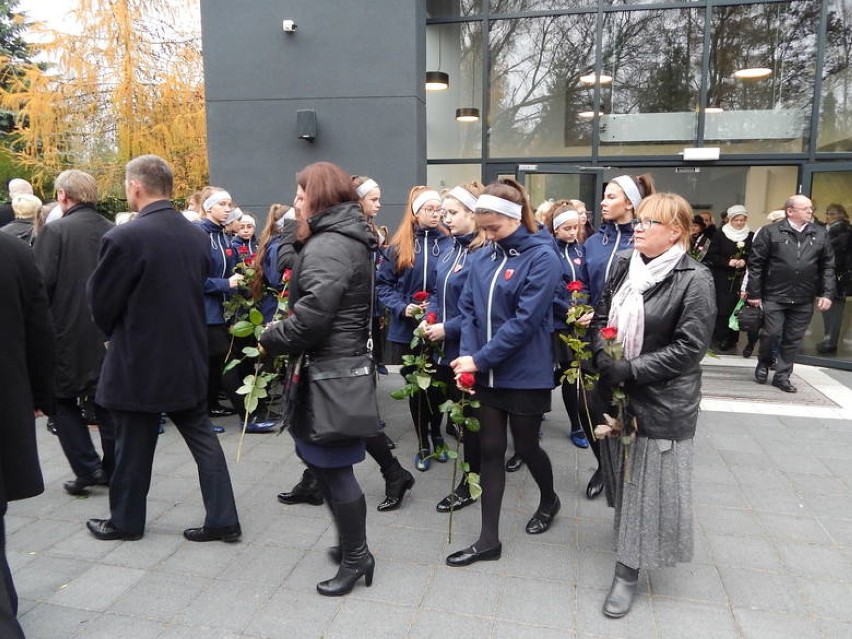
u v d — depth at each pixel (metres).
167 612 2.58
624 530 2.56
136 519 3.14
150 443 3.08
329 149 6.78
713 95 7.64
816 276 5.94
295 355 2.46
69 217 3.55
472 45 7.85
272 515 3.45
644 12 7.59
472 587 2.76
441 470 4.09
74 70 14.23
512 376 2.82
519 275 2.74
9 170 15.03
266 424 4.79
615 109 7.79
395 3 6.49
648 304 2.42
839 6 7.21
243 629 2.48
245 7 6.67
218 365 5.02
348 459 2.54
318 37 6.63
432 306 3.70
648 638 2.44
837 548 3.11
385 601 2.66
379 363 5.23
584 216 4.81
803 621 2.54
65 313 3.46
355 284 2.45
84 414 4.14
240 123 6.85
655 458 2.49
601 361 2.45
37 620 2.52
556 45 7.73
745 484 3.87
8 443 2.23
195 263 2.97
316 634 2.45
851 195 6.93
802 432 4.82
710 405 5.52
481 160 8.01
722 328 8.02
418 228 4.15
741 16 7.46
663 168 7.93
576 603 2.66
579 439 4.47
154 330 2.84
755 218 8.16
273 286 4.31
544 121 7.88
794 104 7.50
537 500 3.64
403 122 6.63
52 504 3.58
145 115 14.26
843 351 7.07
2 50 17.47
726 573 2.88
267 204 6.93
